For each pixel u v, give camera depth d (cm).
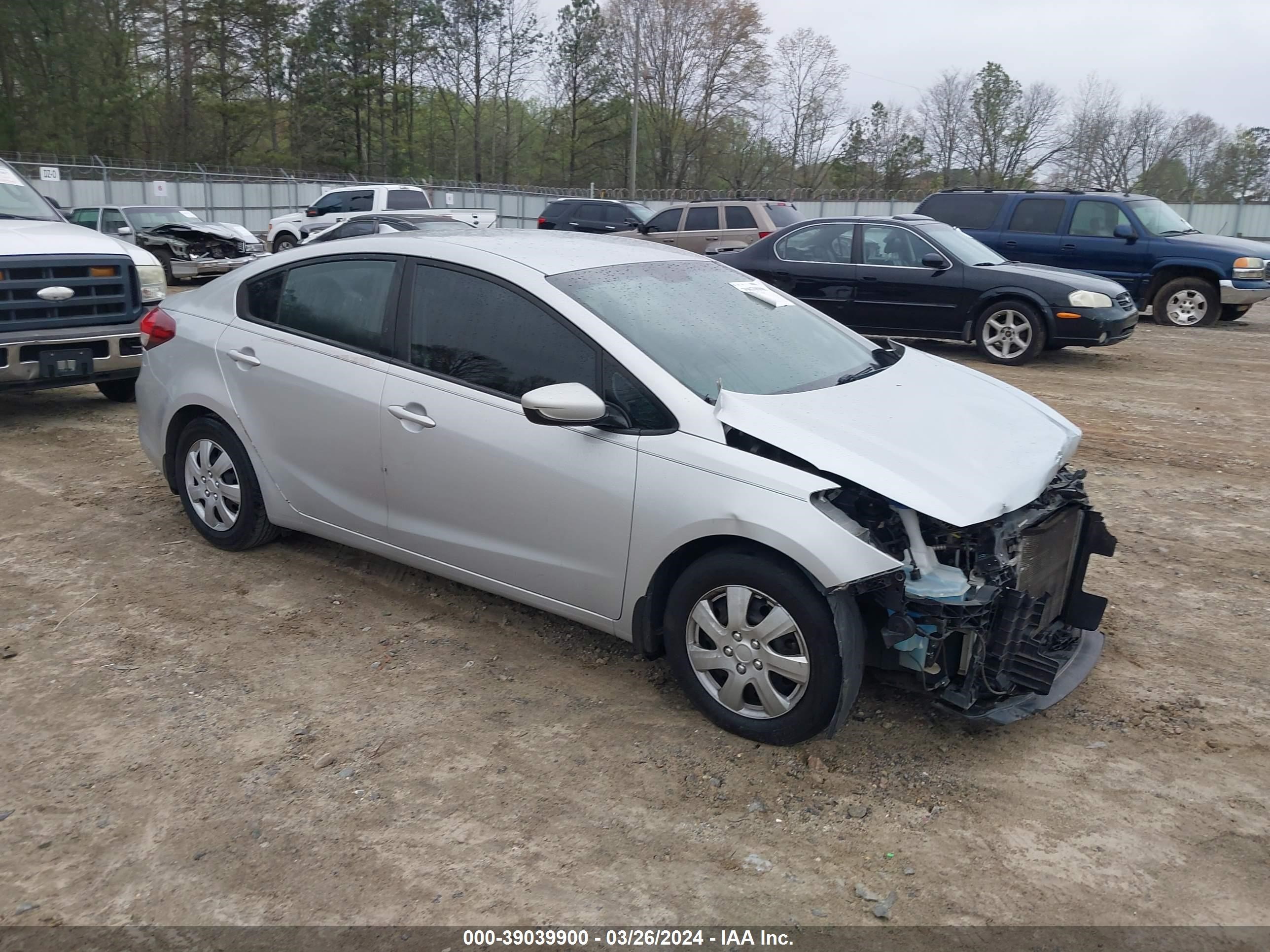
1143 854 312
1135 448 798
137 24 5753
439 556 445
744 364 409
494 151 6725
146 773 347
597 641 450
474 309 427
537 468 398
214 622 462
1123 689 414
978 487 349
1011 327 1177
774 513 339
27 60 5425
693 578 366
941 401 421
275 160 6138
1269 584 523
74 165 3753
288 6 5981
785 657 350
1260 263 1517
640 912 286
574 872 302
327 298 480
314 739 370
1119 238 1574
